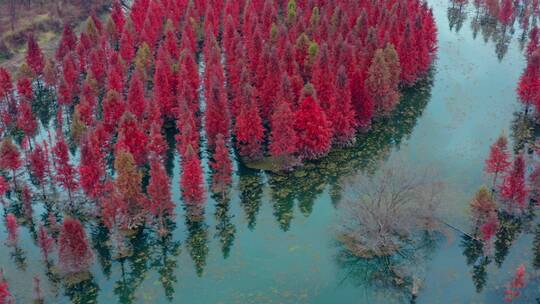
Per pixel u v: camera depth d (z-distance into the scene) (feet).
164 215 307.58
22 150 370.53
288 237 297.74
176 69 400.47
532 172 328.70
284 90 355.36
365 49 403.54
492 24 598.34
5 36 503.61
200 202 301.22
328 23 472.85
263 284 266.77
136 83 364.99
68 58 420.77
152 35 486.79
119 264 280.51
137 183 292.81
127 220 297.53
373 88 384.68
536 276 269.23
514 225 302.86
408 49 430.20
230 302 256.52
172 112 388.37
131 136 325.83
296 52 423.23
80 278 270.46
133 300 259.39
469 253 282.77
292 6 527.81
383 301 257.34
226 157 310.45
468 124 403.13
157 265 279.69
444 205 312.50
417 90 450.30
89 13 570.87
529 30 572.51
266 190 333.62
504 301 256.32
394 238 286.46
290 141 335.47
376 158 360.69
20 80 408.26
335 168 350.84
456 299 257.14
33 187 336.90
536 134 387.75
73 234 260.01
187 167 288.71
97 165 300.20
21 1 562.25
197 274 273.54
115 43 507.71
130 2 606.14
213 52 412.57
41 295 260.21
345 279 269.03
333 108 357.82
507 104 430.20
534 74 392.27
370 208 279.08
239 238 297.33
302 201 325.42
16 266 277.03
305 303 255.70
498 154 311.88
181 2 553.23
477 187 331.16
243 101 338.13
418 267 274.36
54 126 406.62
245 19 509.35
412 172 318.45
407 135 388.98
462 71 485.56
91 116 378.12
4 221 308.60
